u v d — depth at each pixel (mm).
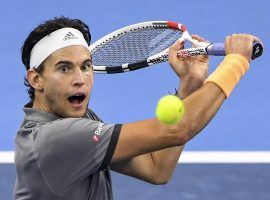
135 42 19469
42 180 14000
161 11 42344
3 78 37219
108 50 19500
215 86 13672
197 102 13508
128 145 13586
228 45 14469
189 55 15844
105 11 42500
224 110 34219
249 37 14461
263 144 31641
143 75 36844
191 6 42750
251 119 33562
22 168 14211
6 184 28734
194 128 13508
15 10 42938
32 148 13945
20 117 34250
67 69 14430
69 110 14609
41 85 14820
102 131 13633
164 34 19422
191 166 29516
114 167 16031
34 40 14742
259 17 41406
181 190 27859
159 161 16438
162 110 12172
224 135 32312
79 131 13688
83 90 14430
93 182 14250
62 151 13711
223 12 42031
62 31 14578
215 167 29484
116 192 27766
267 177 28719
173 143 13562
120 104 34812
